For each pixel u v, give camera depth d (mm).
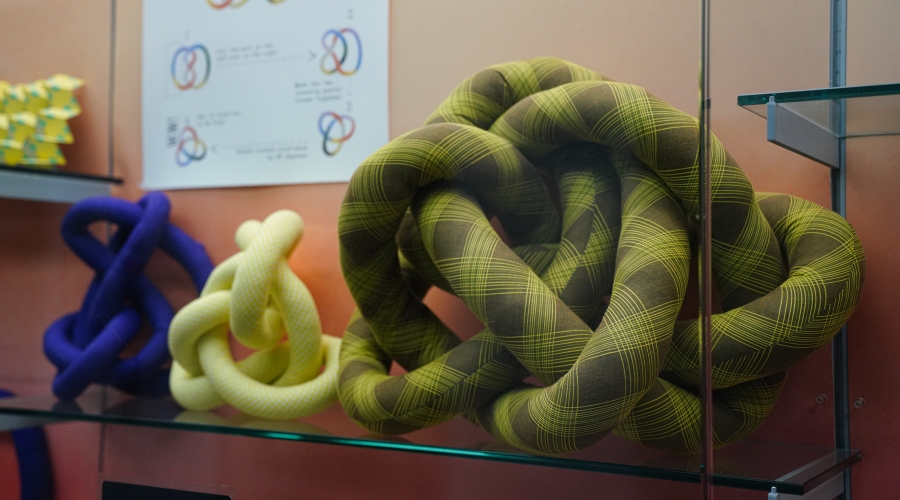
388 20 616
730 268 416
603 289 419
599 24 542
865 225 439
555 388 378
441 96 593
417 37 605
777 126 391
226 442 653
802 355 401
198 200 677
